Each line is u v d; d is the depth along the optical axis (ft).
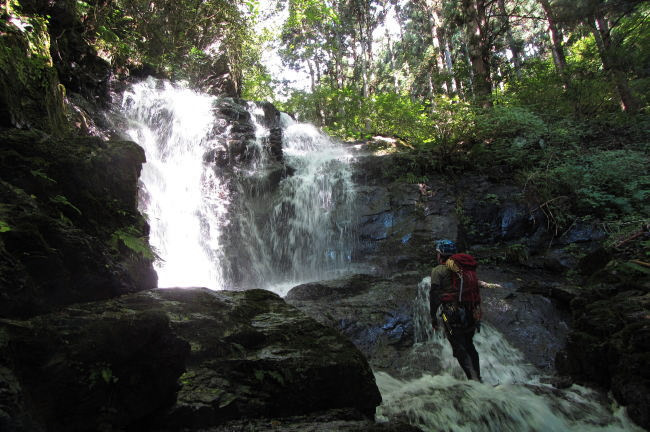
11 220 8.04
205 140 35.53
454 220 30.01
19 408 5.26
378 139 46.80
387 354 17.69
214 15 50.24
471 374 14.23
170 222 26.99
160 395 7.56
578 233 29.19
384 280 23.63
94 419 6.54
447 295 14.56
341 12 93.91
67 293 8.38
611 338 13.57
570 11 33.09
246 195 32.96
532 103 40.70
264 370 9.39
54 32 29.09
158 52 45.19
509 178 34.27
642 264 17.21
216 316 10.36
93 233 11.95
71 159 12.16
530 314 19.81
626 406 12.15
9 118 12.42
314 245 31.24
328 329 11.45
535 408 12.13
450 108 36.91
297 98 64.13
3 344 5.69
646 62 39.09
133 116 34.09
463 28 65.62
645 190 30.09
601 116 40.83
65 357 6.42
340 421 9.12
